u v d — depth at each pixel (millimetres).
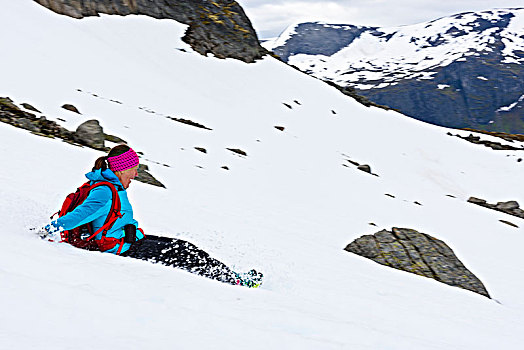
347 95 48156
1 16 29391
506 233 23500
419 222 22125
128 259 4078
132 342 2393
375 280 9266
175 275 3900
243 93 37594
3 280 2707
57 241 4117
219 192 16797
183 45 40344
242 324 3113
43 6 34594
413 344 3887
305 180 24375
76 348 2152
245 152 25672
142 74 32406
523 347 6168
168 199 12172
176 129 25016
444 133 47312
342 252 12125
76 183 9719
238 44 44562
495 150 45375
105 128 20703
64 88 23766
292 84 43812
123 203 4312
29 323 2299
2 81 21031
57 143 14820
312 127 36781
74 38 32094
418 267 12164
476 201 31766
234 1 47750
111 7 39625
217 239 8609
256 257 7895
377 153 36469
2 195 5555
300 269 8109
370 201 23875
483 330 6812
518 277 15438
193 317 2980
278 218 15242
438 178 35719
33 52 26891
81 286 3020
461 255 17797
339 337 3486
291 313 3729
